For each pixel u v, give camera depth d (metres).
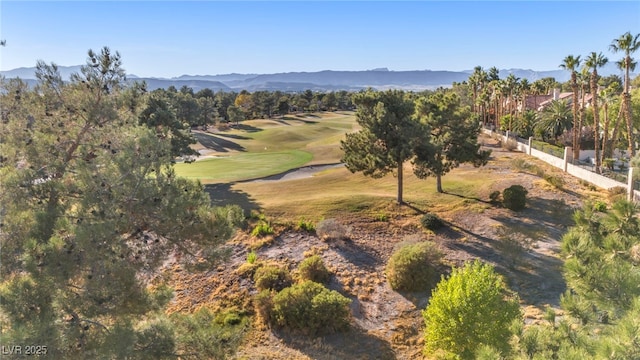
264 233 25.16
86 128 12.54
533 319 16.75
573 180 34.69
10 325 8.48
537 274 20.70
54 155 11.73
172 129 35.53
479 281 14.01
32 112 12.29
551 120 59.25
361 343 16.73
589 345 7.62
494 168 39.38
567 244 9.16
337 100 155.62
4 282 9.25
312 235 25.19
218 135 82.81
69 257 9.07
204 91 164.75
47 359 8.12
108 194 10.24
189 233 11.52
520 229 25.50
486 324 13.23
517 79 72.88
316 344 16.53
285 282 19.98
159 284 12.75
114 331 9.35
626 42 34.00
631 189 28.17
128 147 11.13
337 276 21.23
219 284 20.62
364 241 24.66
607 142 49.59
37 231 9.59
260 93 145.25
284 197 31.77
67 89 12.42
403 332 17.39
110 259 9.64
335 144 62.03
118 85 12.84
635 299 6.95
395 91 27.75
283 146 71.94
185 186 12.10
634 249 8.78
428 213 27.95
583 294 8.29
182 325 12.29
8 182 10.05
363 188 35.44
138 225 10.83
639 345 6.09
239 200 30.75
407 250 20.89
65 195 10.60
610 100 48.03
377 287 20.50
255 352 16.05
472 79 89.62
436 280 20.66
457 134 30.80
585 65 37.62
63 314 9.67
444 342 13.94
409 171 40.41
